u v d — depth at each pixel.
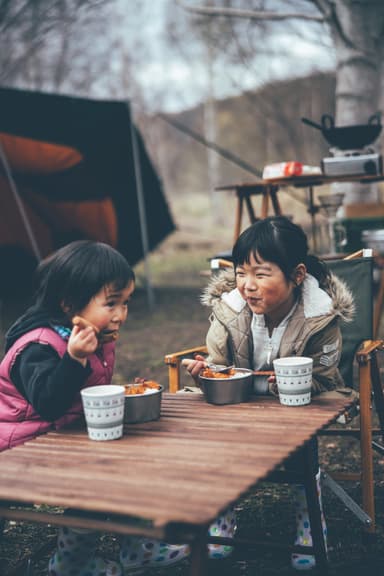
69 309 2.07
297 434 1.79
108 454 1.70
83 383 1.93
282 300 2.29
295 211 16.91
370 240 5.65
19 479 1.54
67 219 9.01
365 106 6.77
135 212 9.29
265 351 2.45
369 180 4.20
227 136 26.34
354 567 2.37
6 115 7.34
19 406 2.06
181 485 1.46
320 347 2.36
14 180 8.33
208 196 26.42
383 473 3.29
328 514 2.85
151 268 12.70
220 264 2.97
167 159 28.59
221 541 2.30
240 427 1.88
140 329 7.20
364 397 2.49
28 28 11.32
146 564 2.28
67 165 8.19
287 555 2.45
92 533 1.94
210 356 2.56
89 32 15.16
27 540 2.68
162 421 1.98
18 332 2.11
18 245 9.16
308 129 13.63
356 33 6.71
